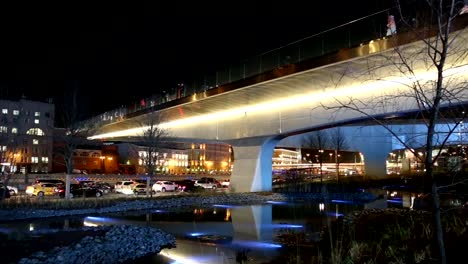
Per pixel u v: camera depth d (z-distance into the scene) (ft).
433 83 41.75
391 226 54.39
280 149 564.71
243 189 182.50
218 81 155.63
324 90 126.21
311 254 53.98
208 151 564.30
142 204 139.64
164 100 188.44
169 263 61.31
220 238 82.12
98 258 61.21
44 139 341.62
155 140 186.19
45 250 60.54
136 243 70.95
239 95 150.00
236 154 189.67
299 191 187.93
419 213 62.90
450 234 43.24
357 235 55.42
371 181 234.58
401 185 216.33
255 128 168.86
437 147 35.58
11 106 330.54
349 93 115.75
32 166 335.47
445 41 24.34
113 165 415.03
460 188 91.40
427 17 28.81
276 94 145.18
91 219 110.22
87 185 182.91
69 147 148.77
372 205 139.95
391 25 39.27
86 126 257.96
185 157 510.58
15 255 56.95
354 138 264.72
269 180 184.14
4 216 105.91
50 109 350.43
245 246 73.82
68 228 88.22
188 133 207.92
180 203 150.30
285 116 153.48
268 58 133.59
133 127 245.86
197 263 61.05
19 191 175.73
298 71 117.91
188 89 172.45
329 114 129.29
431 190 24.98
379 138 255.91
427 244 42.11
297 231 87.20
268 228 94.27
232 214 122.83
